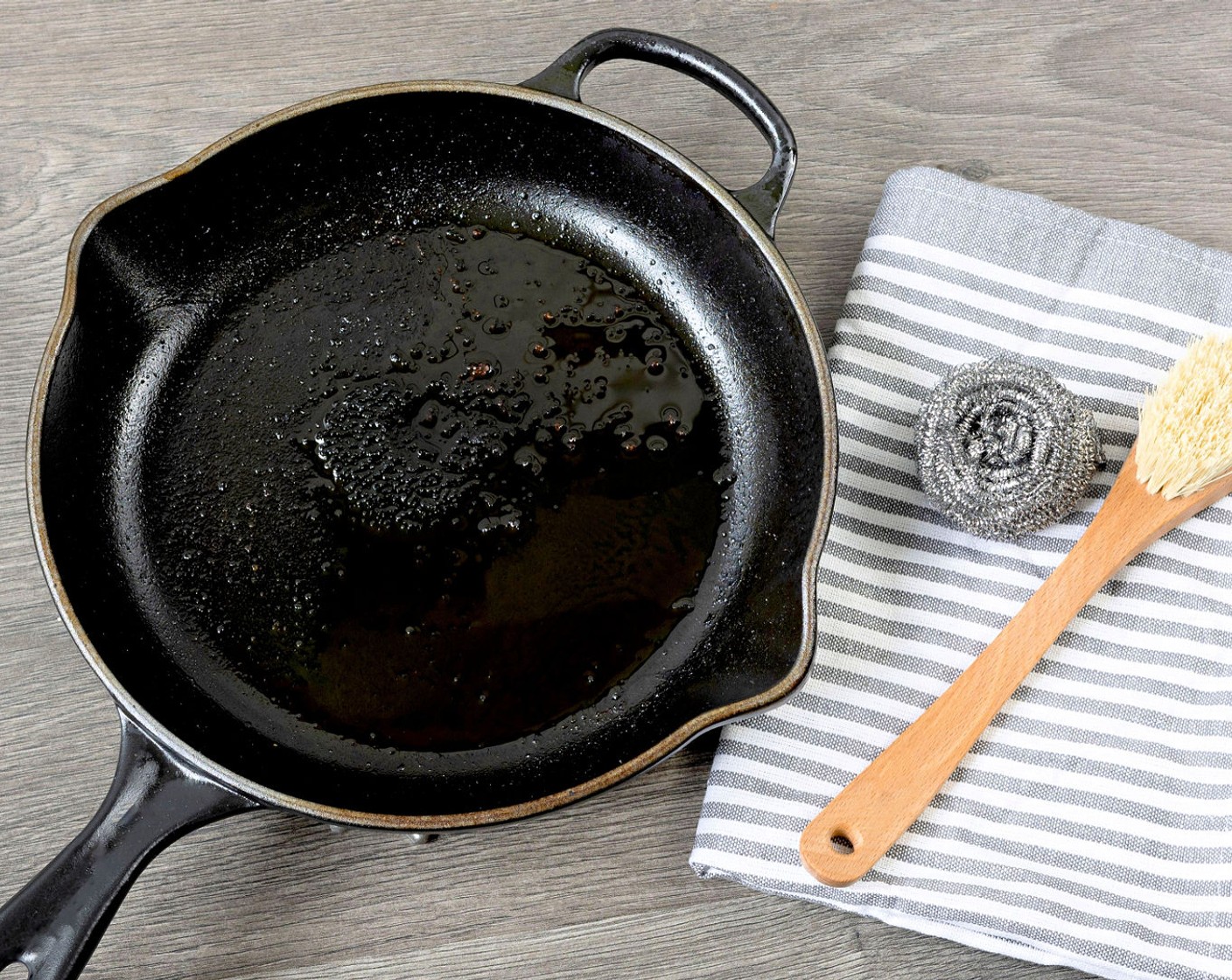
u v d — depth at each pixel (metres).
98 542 0.69
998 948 0.67
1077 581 0.68
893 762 0.66
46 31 0.75
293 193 0.72
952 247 0.71
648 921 0.68
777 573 0.69
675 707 0.68
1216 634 0.68
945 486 0.67
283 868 0.68
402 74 0.75
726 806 0.67
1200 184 0.75
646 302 0.73
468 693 0.68
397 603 0.69
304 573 0.69
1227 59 0.77
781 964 0.68
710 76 0.68
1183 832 0.67
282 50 0.75
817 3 0.77
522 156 0.73
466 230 0.74
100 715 0.69
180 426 0.71
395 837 0.68
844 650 0.68
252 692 0.68
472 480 0.70
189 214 0.70
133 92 0.75
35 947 0.61
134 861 0.62
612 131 0.70
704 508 0.71
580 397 0.72
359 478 0.70
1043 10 0.77
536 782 0.67
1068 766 0.67
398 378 0.72
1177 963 0.66
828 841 0.65
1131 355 0.71
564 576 0.70
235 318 0.72
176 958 0.67
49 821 0.68
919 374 0.71
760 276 0.70
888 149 0.75
